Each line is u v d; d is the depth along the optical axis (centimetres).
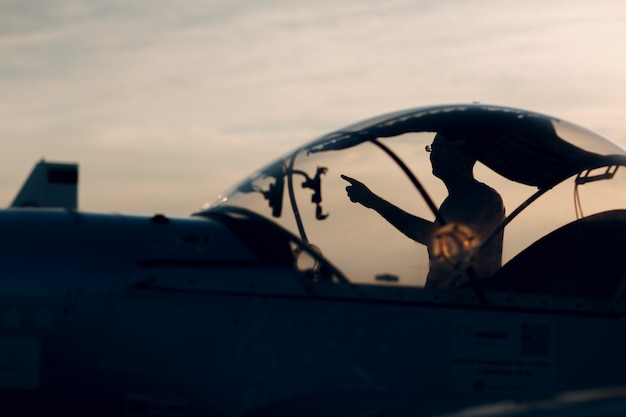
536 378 457
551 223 494
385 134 496
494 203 487
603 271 488
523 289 479
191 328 441
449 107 508
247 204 484
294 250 461
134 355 439
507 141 498
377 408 418
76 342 439
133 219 475
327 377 441
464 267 467
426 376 447
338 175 482
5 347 438
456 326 454
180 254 455
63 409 441
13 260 447
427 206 478
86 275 446
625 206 501
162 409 438
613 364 466
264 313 445
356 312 448
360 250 464
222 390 437
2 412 440
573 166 502
